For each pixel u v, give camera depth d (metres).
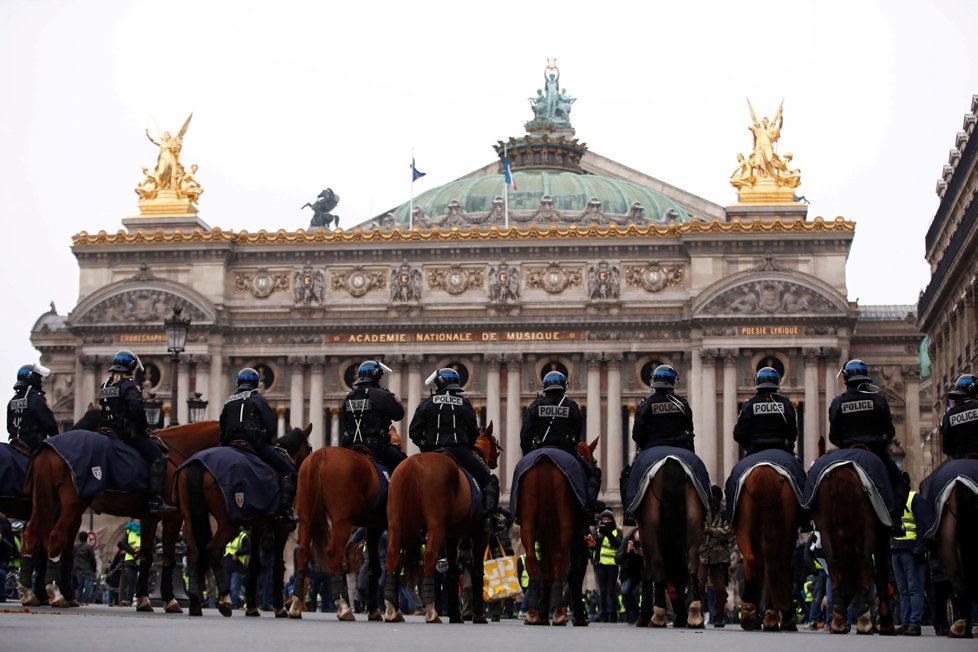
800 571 55.91
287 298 135.88
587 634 30.22
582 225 144.38
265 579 64.88
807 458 127.56
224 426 39.16
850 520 35.53
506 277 133.12
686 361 131.50
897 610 53.88
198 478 37.19
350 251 135.38
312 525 37.09
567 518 37.19
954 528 34.84
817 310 129.25
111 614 36.31
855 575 35.91
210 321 133.25
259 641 23.67
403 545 36.97
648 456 36.97
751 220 136.12
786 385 129.75
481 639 26.25
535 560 37.28
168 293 134.12
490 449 42.12
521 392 132.50
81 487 37.69
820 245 130.88
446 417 38.91
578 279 133.50
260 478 37.78
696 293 130.88
